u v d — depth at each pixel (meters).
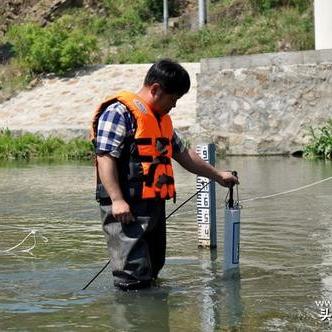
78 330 5.88
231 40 35.72
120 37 39.44
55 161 22.95
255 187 14.73
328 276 7.57
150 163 6.94
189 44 36.12
